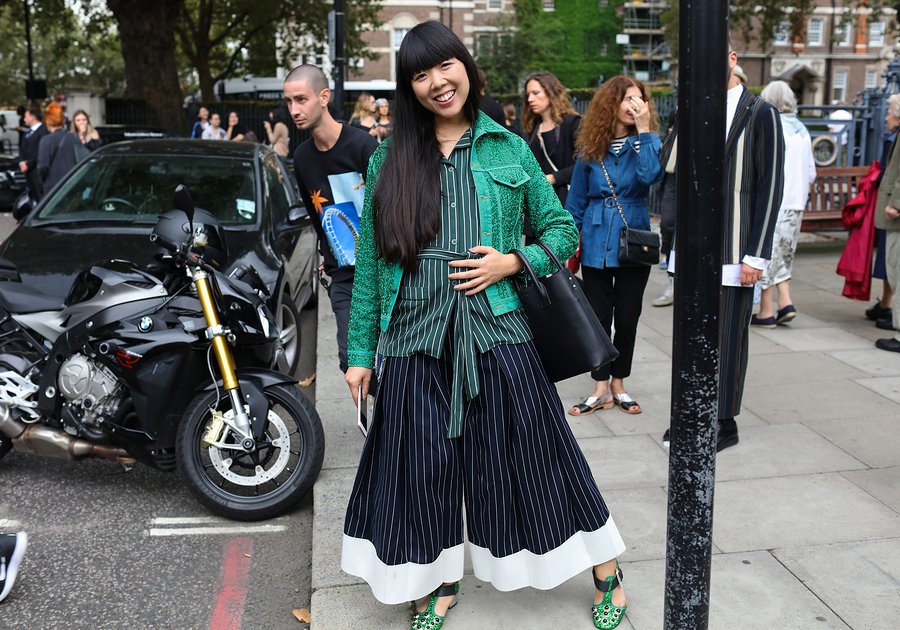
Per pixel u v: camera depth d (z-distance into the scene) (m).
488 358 2.66
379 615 3.09
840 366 5.85
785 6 36.41
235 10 35.12
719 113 2.01
